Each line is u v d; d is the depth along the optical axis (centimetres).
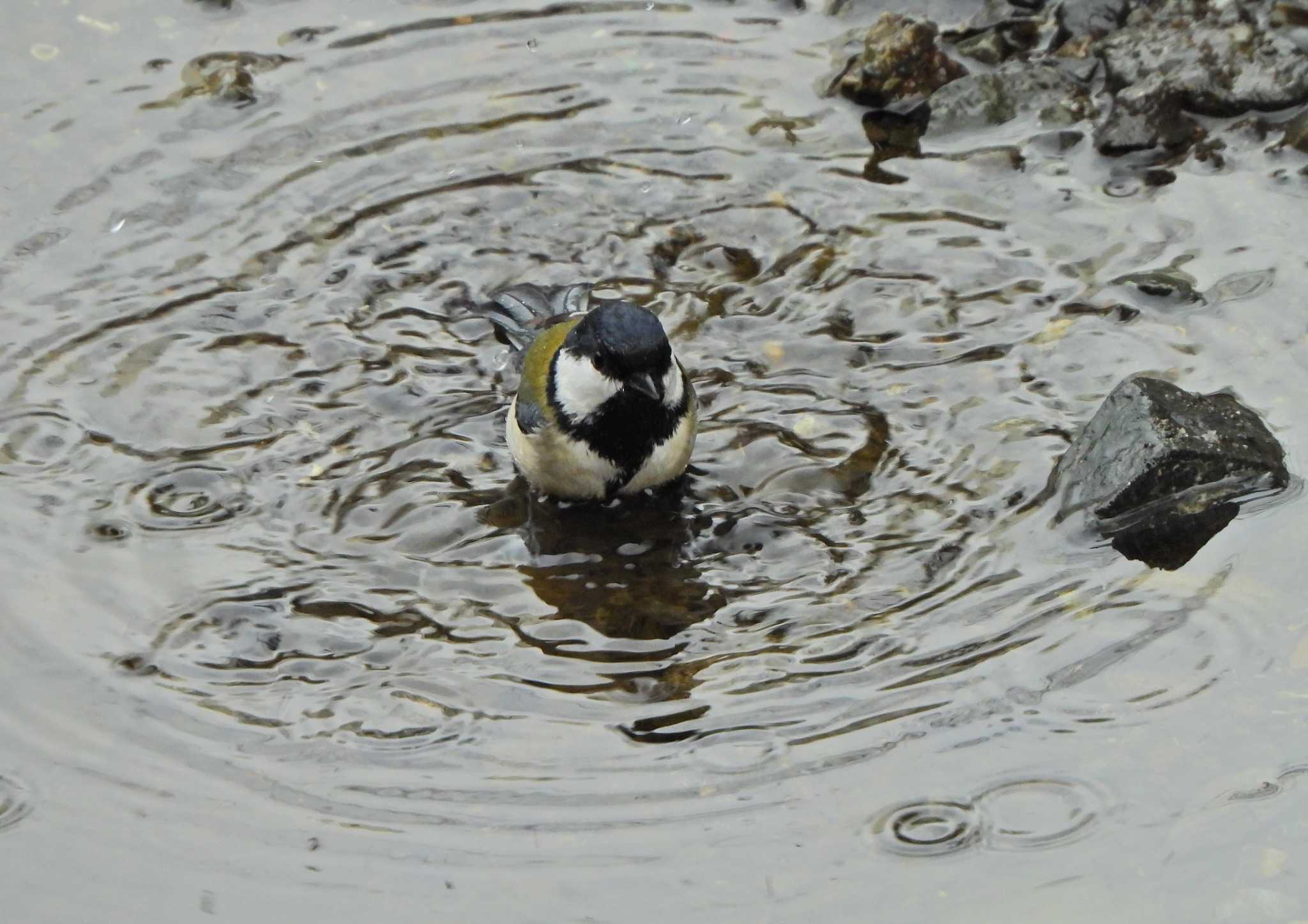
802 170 1479
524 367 1146
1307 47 1529
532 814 888
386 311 1342
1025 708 939
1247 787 877
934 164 1474
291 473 1178
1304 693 932
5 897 848
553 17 1695
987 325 1285
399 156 1514
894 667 980
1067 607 1015
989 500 1117
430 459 1195
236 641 1025
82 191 1462
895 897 828
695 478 1164
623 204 1457
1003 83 1521
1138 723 923
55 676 994
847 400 1226
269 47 1650
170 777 920
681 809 888
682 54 1636
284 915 832
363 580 1080
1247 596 1009
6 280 1359
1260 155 1436
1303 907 809
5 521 1123
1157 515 1076
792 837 865
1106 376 1219
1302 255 1315
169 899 844
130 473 1173
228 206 1451
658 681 985
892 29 1540
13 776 921
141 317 1326
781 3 1695
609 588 1070
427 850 866
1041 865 843
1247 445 1092
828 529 1108
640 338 1056
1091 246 1357
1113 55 1523
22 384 1255
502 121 1556
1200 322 1258
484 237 1423
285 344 1305
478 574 1087
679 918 821
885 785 895
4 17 1677
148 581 1073
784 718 948
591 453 1101
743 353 1284
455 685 988
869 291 1334
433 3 1719
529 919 823
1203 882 827
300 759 931
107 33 1662
